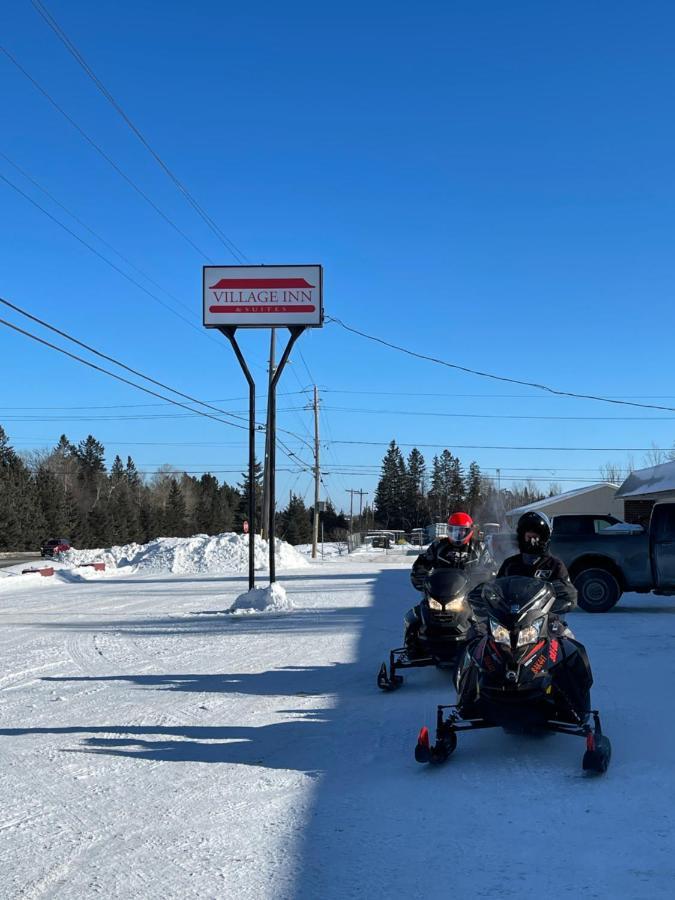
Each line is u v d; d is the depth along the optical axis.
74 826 4.78
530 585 5.73
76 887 3.93
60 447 124.19
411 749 6.18
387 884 3.86
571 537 14.20
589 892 3.67
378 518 139.00
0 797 5.35
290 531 102.56
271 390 17.78
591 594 14.06
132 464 141.75
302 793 5.25
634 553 13.95
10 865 4.22
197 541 38.34
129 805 5.12
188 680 9.21
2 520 80.56
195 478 151.00
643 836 4.27
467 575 8.55
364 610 15.98
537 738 6.29
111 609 18.12
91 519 93.50
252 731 6.89
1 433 96.62
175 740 6.67
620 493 31.47
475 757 5.87
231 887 3.88
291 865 4.11
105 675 9.66
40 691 8.80
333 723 7.08
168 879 3.99
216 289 17.69
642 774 5.28
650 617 13.49
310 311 17.56
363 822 4.68
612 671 8.71
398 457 138.25
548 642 5.60
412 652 8.45
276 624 14.16
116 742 6.66
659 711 6.91
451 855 4.16
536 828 4.45
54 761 6.15
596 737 5.36
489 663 5.55
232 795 5.26
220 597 20.52
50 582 30.69
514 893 3.70
